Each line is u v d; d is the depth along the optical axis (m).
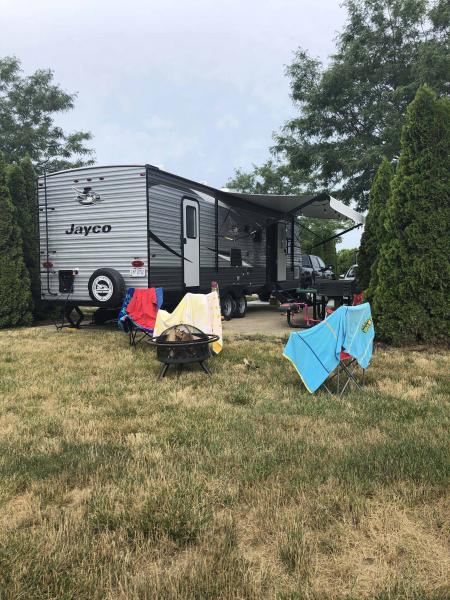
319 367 4.72
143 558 2.21
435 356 6.45
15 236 9.59
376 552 2.25
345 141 14.61
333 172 15.10
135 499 2.65
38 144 16.52
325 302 9.20
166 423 3.92
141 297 7.17
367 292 7.89
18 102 16.53
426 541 2.32
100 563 2.14
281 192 23.62
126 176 8.18
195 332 5.95
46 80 16.91
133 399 4.60
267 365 5.96
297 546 2.24
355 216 9.72
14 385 5.09
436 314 6.93
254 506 2.62
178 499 2.64
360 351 5.00
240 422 3.92
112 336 8.30
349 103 14.52
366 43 14.03
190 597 1.93
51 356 6.55
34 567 2.10
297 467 3.04
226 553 2.21
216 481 2.87
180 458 3.22
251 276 11.97
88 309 13.37
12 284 9.46
